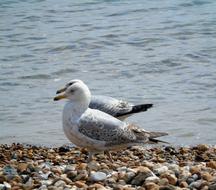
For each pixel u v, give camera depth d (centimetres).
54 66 2066
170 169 997
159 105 1669
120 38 2353
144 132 1127
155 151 1305
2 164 1134
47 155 1244
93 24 2542
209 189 873
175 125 1520
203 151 1311
